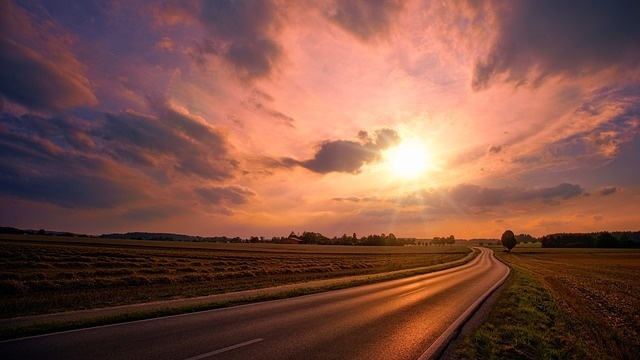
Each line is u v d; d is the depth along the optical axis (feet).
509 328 34.12
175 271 101.55
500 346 28.27
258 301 48.01
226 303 43.32
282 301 48.24
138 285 73.00
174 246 289.33
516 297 56.54
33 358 21.06
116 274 89.35
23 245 168.04
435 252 386.32
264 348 24.82
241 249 298.56
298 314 38.45
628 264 213.66
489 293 61.57
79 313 35.47
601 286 92.12
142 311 35.88
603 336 36.78
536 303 52.85
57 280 69.67
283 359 22.63
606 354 30.83
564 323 40.57
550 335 33.99
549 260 265.13
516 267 153.69
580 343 32.09
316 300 49.96
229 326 31.17
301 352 24.36
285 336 28.43
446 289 67.62
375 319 37.09
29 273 79.77
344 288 67.67
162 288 66.69
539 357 26.81
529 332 33.06
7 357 21.18
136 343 24.71
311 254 264.31
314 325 33.06
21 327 27.78
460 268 148.25
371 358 23.86
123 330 28.43
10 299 49.26
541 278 108.78
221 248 297.33
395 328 33.12
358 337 29.22
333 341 27.66
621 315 53.36
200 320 33.37
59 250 145.48
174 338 26.43
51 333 26.91
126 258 132.05
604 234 529.45
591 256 329.52
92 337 25.98
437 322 36.45
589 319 44.11
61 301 45.47
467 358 24.99
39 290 61.57
